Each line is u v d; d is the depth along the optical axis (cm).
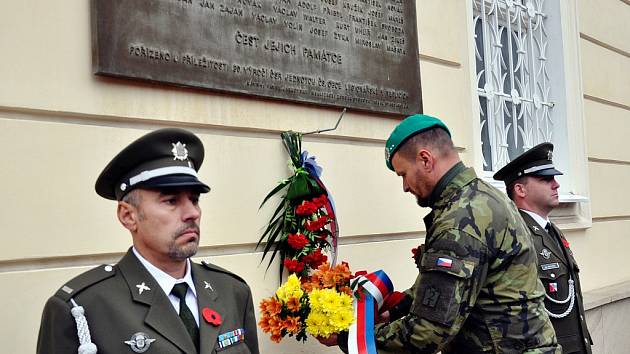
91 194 251
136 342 181
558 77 544
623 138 607
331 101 338
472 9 459
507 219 244
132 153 191
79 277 192
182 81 276
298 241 297
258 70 305
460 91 440
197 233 196
